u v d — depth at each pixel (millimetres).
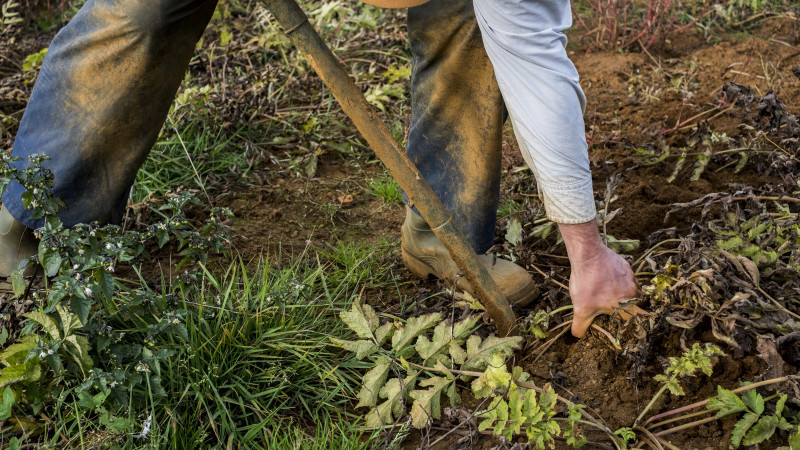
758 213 2453
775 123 2898
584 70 4242
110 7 2033
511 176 3174
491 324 2285
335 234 2904
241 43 4289
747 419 1769
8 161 2062
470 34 2117
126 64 2092
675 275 2234
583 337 2201
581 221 1930
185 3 2041
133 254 2135
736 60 4188
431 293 2521
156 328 1983
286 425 2020
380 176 3309
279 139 3516
